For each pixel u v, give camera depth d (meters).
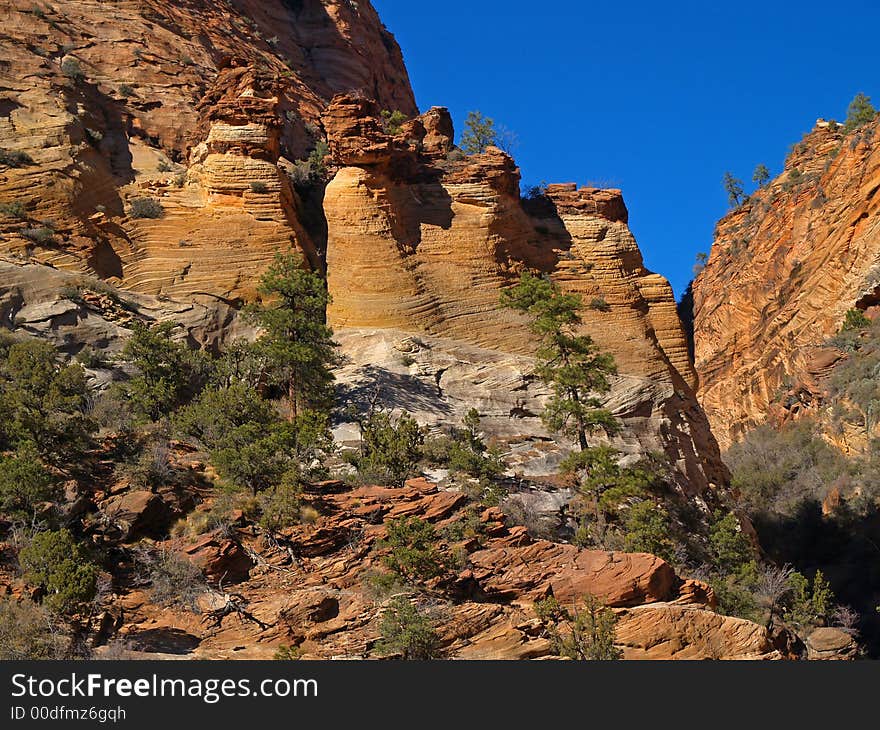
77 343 45.19
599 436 46.47
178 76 62.78
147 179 54.34
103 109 57.81
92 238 49.69
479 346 49.59
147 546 33.19
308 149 68.88
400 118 59.44
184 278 49.97
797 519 67.38
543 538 39.53
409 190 53.28
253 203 52.38
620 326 52.31
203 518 34.41
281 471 36.81
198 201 52.97
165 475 36.06
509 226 53.44
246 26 80.94
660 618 33.66
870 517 64.94
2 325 44.94
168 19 68.12
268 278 46.25
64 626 29.11
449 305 50.50
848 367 82.94
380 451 40.41
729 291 112.94
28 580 29.75
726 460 81.25
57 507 32.84
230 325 48.91
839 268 90.81
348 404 45.75
